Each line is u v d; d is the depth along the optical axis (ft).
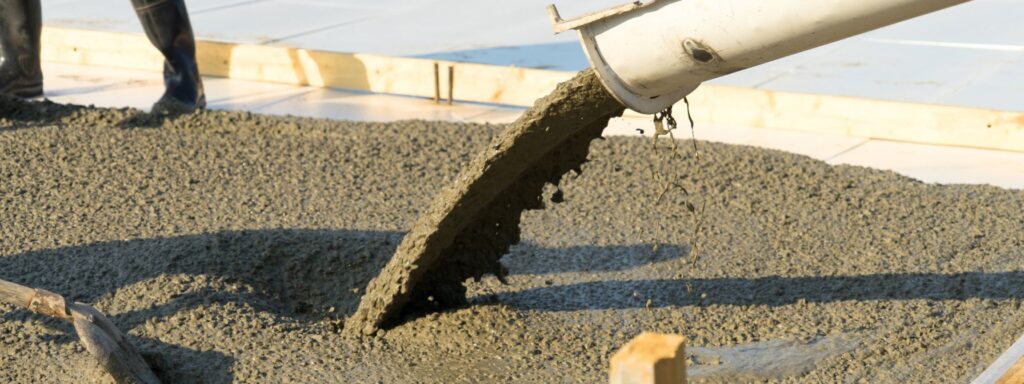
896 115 25.08
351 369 14.23
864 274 17.16
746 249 18.37
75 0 44.91
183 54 27.63
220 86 31.73
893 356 14.52
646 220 19.79
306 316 16.12
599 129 14.43
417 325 15.44
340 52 32.73
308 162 23.22
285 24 39.42
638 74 12.18
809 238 18.71
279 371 14.10
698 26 11.30
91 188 21.47
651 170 22.03
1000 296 16.16
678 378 7.11
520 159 13.91
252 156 23.57
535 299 16.61
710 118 26.91
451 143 24.23
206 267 16.61
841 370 14.23
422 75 29.66
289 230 18.21
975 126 24.40
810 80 29.94
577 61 32.99
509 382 13.98
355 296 16.34
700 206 20.30
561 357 14.66
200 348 14.64
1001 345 14.64
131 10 42.37
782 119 26.21
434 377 14.08
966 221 19.25
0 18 29.17
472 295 16.67
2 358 14.58
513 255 18.39
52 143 23.95
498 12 41.11
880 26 10.55
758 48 11.18
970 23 36.45
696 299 16.55
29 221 19.62
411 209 20.54
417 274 14.87
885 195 20.56
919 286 16.61
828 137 25.70
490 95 28.78
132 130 25.25
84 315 13.48
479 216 15.30
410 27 38.70
